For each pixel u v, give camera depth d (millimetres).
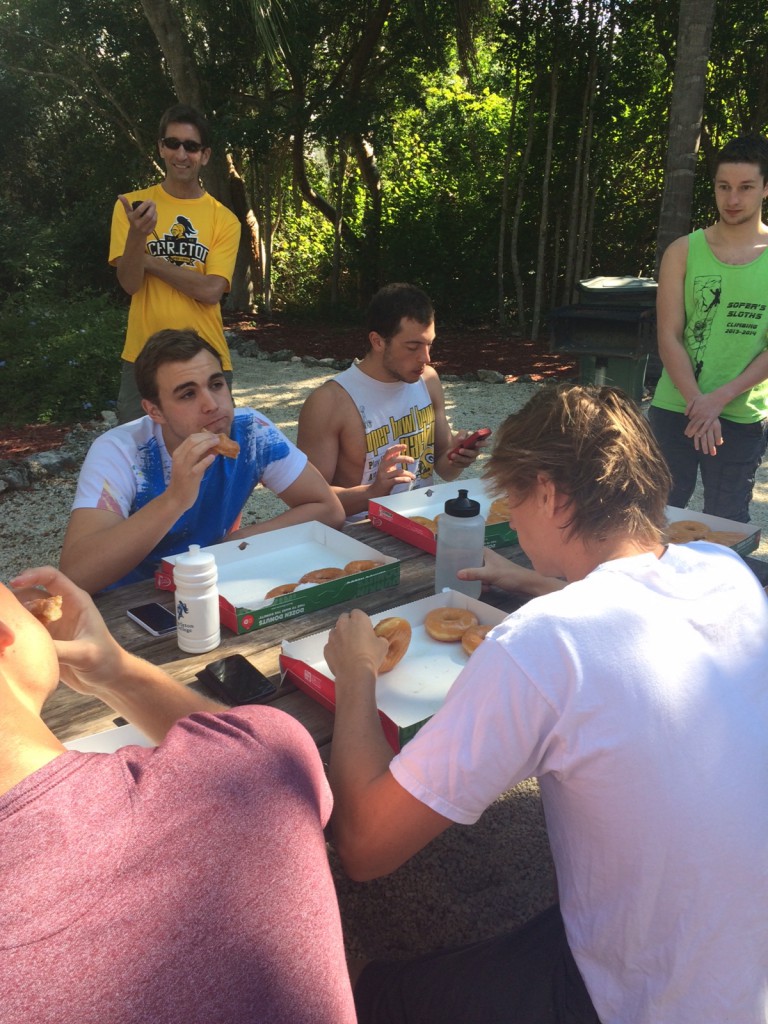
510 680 1071
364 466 3064
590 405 1234
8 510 5418
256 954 704
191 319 4188
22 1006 611
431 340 2902
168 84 13711
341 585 2006
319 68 13328
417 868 2475
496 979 1281
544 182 11367
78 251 14102
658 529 1241
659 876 1086
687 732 1074
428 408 3178
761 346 3229
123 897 672
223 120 11922
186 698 1246
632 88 11578
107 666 1193
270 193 14656
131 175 15523
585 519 1200
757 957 1110
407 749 1144
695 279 3283
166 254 4152
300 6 11258
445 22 11836
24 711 743
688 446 3484
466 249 13547
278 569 2145
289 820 800
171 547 2406
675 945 1102
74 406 7352
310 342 11516
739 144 3074
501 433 1299
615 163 12734
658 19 10930
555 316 7090
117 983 641
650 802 1065
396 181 15141
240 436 2445
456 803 1108
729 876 1086
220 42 12398
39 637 835
